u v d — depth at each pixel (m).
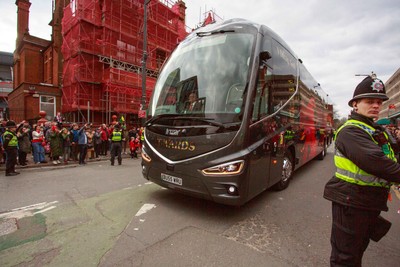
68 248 3.03
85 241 3.21
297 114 6.38
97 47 19.22
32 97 19.03
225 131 3.67
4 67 40.81
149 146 4.53
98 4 19.42
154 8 22.62
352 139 1.88
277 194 5.54
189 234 3.45
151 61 22.70
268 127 4.46
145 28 13.19
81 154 10.45
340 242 2.00
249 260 2.84
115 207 4.48
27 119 18.73
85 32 18.44
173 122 4.16
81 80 18.14
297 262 2.82
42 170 8.76
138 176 7.48
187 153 3.91
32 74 25.34
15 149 7.80
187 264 2.73
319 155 11.45
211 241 3.26
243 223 3.88
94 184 6.34
